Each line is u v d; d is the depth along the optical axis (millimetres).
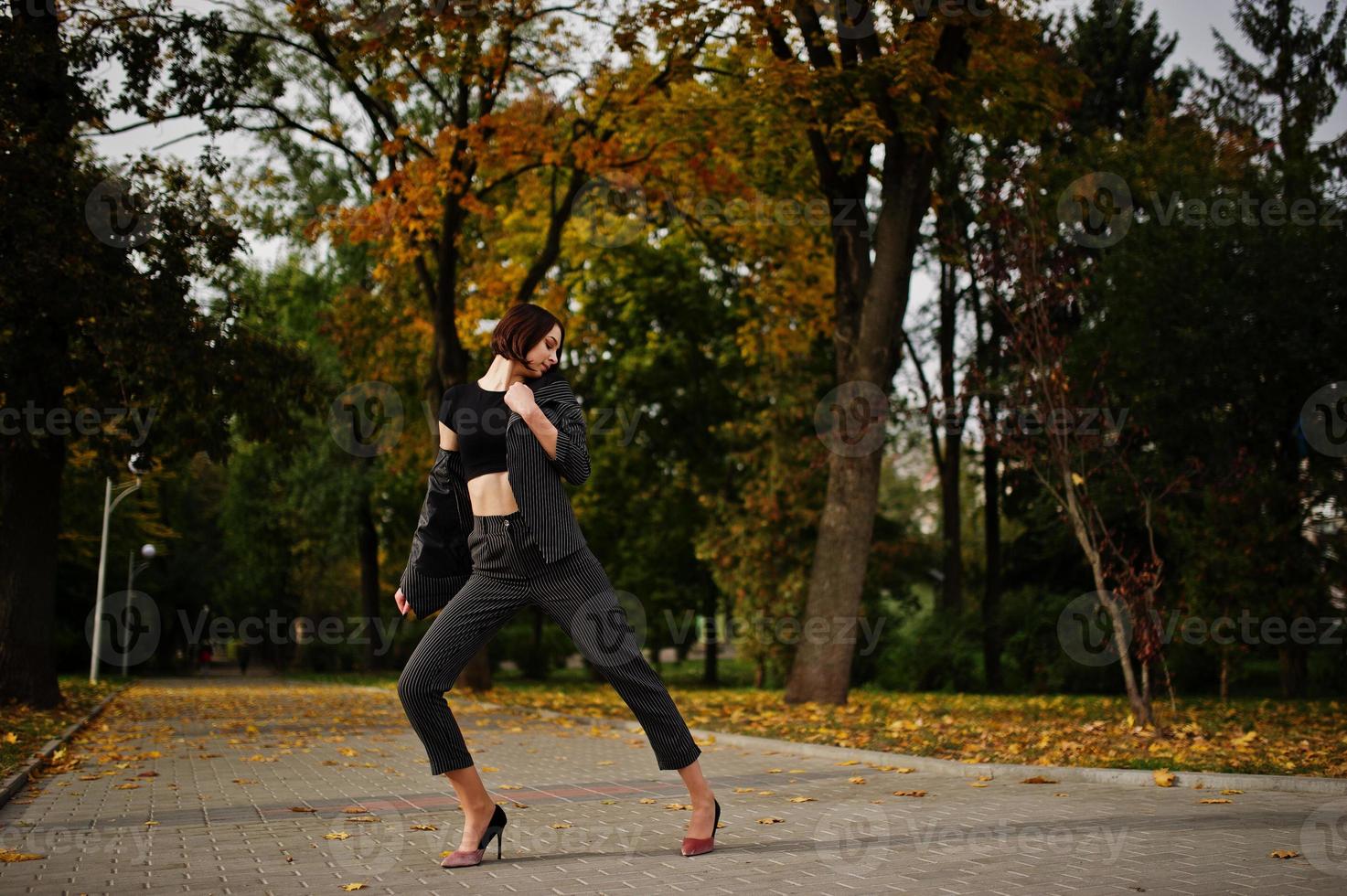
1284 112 22984
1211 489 17281
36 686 14555
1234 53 23281
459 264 22984
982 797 6430
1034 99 15023
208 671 46562
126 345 13516
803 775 7832
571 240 23328
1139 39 24469
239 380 15734
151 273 13883
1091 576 25250
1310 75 22828
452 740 4246
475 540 4324
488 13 14719
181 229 14211
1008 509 24531
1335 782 6414
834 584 15180
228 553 45031
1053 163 20562
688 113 16391
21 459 14688
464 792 4289
